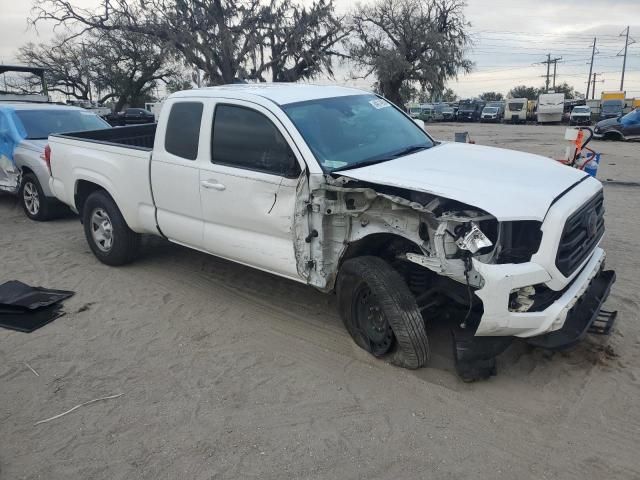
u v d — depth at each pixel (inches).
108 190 234.8
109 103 2442.2
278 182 168.7
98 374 161.8
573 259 144.3
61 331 189.2
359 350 169.6
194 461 124.9
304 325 189.0
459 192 138.3
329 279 167.6
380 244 165.2
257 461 124.4
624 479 116.6
